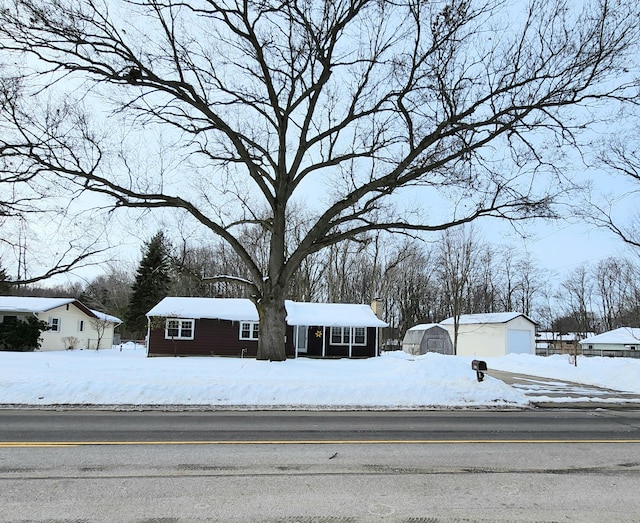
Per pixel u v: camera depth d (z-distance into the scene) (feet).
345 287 164.96
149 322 95.04
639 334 153.99
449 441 24.76
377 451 22.09
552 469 19.60
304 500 15.17
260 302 57.93
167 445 22.31
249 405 35.17
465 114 50.01
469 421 31.83
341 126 58.23
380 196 56.54
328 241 56.49
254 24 52.70
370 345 101.40
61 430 25.45
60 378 38.63
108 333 148.66
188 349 95.71
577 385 56.03
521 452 22.61
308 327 100.37
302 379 41.81
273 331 56.49
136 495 15.33
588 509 14.87
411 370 49.62
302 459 20.33
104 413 31.50
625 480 18.15
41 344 108.68
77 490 15.70
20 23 45.24
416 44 49.52
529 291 222.48
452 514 14.23
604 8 45.57
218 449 21.75
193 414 31.86
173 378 40.57
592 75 46.75
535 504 15.23
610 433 28.55
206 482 16.81
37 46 47.21
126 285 217.15
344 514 14.06
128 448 21.57
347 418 31.68
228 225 62.34
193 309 97.60
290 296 152.15
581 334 221.05
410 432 27.07
